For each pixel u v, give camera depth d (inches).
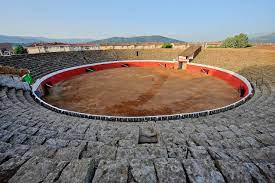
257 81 1165.1
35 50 2225.6
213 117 665.0
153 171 176.1
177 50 2367.1
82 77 1665.8
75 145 328.2
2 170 177.9
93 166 183.6
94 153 286.2
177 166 182.9
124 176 169.0
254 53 1683.1
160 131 483.8
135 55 2368.4
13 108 657.0
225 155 261.4
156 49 2449.6
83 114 759.7
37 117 588.1
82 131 494.3
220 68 1638.8
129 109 971.9
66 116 670.5
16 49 2123.5
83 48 2625.5
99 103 1057.5
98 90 1289.4
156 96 1160.8
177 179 167.2
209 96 1147.3
